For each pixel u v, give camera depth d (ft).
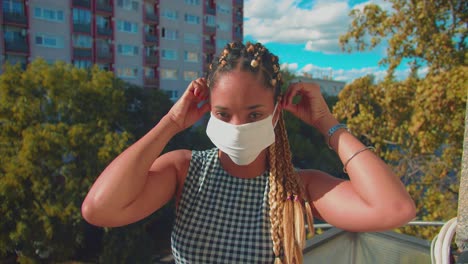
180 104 4.52
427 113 19.48
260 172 4.64
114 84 62.59
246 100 3.93
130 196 4.16
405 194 3.96
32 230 44.86
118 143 48.42
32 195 45.98
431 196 21.99
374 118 24.86
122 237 47.11
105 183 4.14
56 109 51.16
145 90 79.20
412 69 24.84
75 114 52.19
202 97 4.63
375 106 26.50
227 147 4.21
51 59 83.30
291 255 4.11
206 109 4.73
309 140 78.07
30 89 50.34
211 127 4.34
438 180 22.76
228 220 4.41
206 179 4.63
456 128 18.95
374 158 4.21
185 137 72.90
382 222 3.88
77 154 46.80
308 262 6.94
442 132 19.99
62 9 84.07
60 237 46.01
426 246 7.02
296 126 76.79
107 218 4.16
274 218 4.30
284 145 4.67
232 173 4.64
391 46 24.20
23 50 78.59
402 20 23.89
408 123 22.58
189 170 4.66
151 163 4.29
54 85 50.78
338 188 4.41
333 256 7.51
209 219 4.42
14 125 47.50
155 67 104.94
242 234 4.33
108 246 46.50
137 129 72.79
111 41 94.07
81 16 87.51
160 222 63.62
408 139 23.17
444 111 19.17
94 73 57.21
